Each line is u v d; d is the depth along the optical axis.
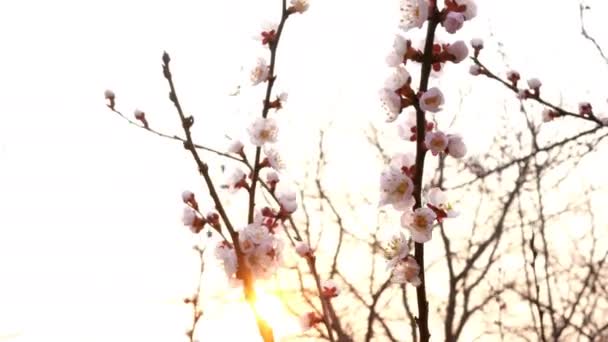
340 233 3.78
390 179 1.24
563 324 2.67
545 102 1.77
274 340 1.22
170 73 1.27
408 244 1.22
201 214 1.30
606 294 3.00
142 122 1.36
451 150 1.24
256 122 1.33
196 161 1.25
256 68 1.37
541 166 2.53
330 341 1.32
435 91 1.23
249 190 1.31
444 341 3.94
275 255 1.28
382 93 1.25
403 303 3.73
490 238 3.95
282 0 1.36
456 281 4.05
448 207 1.27
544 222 2.56
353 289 3.77
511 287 3.14
